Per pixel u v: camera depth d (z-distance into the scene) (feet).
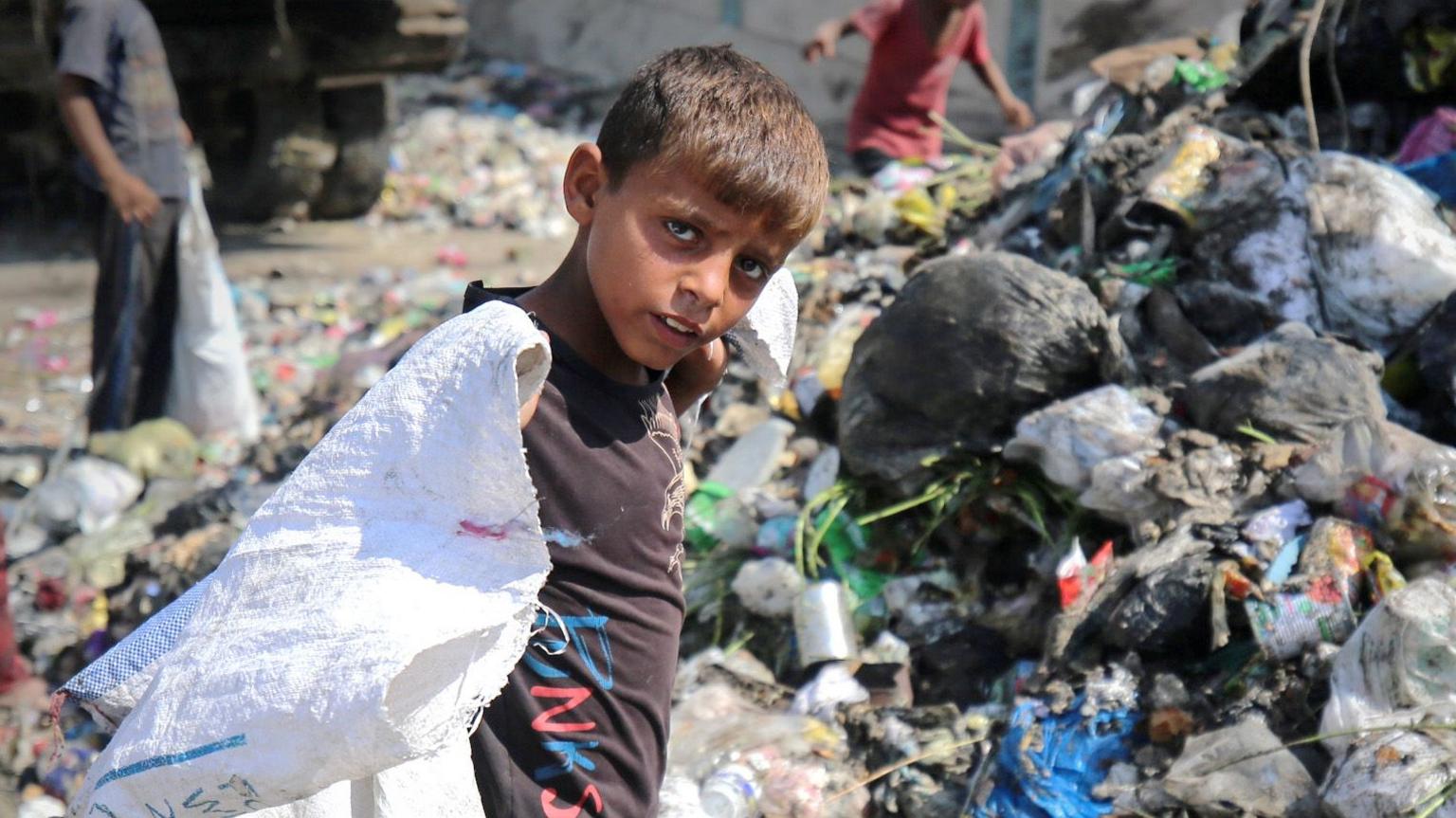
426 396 4.32
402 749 4.23
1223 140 11.05
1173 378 9.98
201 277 15.21
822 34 20.16
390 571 4.27
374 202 28.22
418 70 26.25
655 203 4.43
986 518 9.59
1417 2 11.70
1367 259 9.96
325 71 25.52
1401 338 9.99
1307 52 10.97
